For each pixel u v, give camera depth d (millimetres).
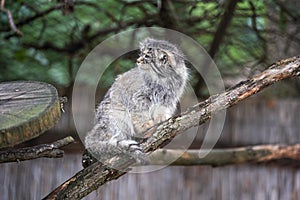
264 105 5355
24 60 5633
